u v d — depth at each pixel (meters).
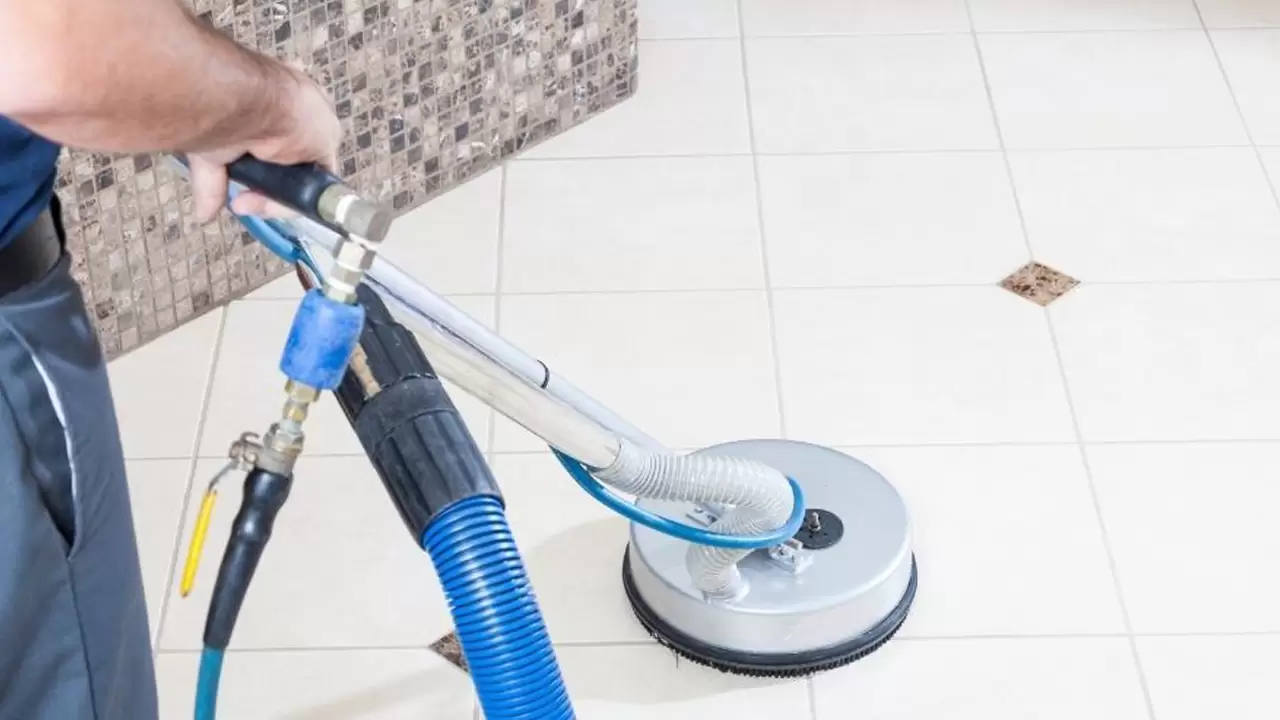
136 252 2.43
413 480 1.09
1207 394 2.39
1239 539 2.15
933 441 2.31
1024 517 2.19
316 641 2.04
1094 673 1.98
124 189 2.37
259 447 1.02
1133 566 2.12
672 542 2.02
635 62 3.03
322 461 2.28
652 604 2.01
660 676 1.99
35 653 1.13
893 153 2.90
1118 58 3.15
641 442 1.68
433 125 2.74
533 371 1.44
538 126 2.92
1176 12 3.28
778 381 2.42
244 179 0.99
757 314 2.55
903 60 3.15
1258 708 1.94
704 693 1.97
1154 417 2.35
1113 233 2.71
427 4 2.61
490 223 2.75
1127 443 2.30
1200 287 2.59
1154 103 3.03
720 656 1.96
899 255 2.67
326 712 1.95
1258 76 3.09
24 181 1.03
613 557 2.14
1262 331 2.50
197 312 2.56
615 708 1.95
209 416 2.37
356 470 2.27
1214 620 2.04
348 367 1.13
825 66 3.13
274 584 2.11
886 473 2.26
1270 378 2.41
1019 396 2.39
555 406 1.48
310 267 1.18
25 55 0.81
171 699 1.97
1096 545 2.15
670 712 1.94
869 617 1.98
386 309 1.17
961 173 2.85
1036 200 2.79
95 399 1.14
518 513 2.21
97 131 0.88
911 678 1.98
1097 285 2.60
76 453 1.11
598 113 3.01
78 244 2.36
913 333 2.50
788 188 2.82
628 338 2.50
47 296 1.09
